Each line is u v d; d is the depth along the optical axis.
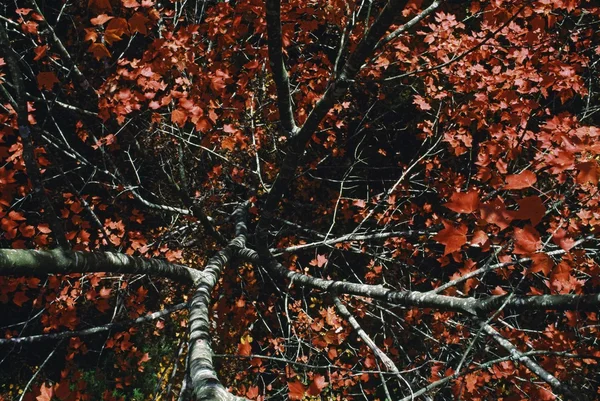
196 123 2.58
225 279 4.72
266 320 5.71
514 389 3.04
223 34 3.18
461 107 3.95
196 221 4.92
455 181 4.43
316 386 1.58
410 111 6.20
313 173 6.33
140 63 2.84
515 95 3.26
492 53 3.57
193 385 1.74
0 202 2.69
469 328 3.44
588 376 3.17
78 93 3.87
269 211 3.56
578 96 4.88
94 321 6.02
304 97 4.12
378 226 6.03
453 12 4.79
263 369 3.13
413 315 4.11
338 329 3.56
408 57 4.03
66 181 2.69
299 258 6.53
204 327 2.37
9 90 4.57
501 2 2.63
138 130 3.77
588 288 3.31
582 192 3.22
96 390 5.29
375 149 6.50
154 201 5.97
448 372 2.72
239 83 3.54
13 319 6.14
